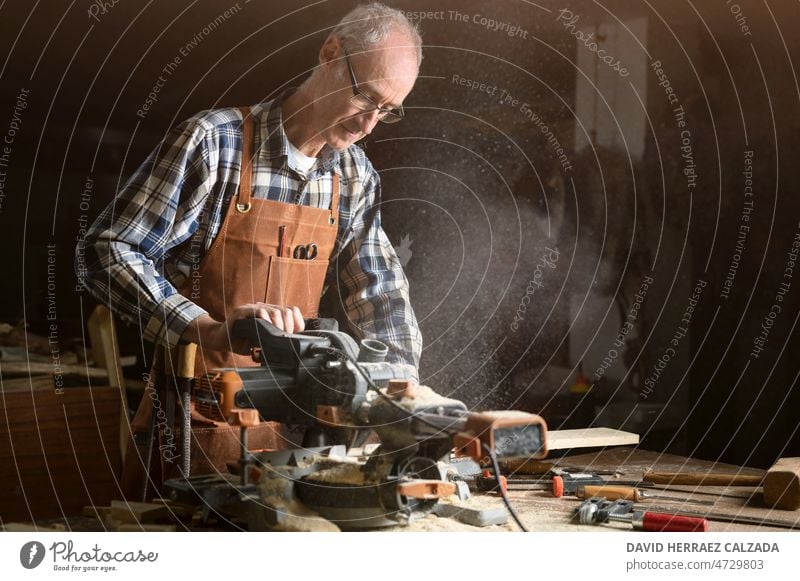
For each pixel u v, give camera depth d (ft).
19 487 6.05
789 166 11.25
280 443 6.23
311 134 6.38
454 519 4.49
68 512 6.20
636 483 5.66
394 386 4.22
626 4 12.36
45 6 12.04
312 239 6.63
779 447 11.16
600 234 13.28
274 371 4.33
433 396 4.17
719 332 11.94
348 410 4.22
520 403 13.26
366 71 5.90
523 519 4.58
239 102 14.64
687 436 12.16
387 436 4.06
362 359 4.67
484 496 5.10
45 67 14.23
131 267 5.54
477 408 13.21
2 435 6.02
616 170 13.10
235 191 6.21
